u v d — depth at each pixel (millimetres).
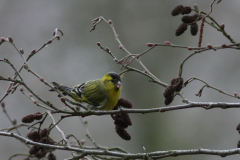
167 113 16188
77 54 17234
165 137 15781
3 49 16719
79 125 16328
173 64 16703
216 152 5418
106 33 17516
